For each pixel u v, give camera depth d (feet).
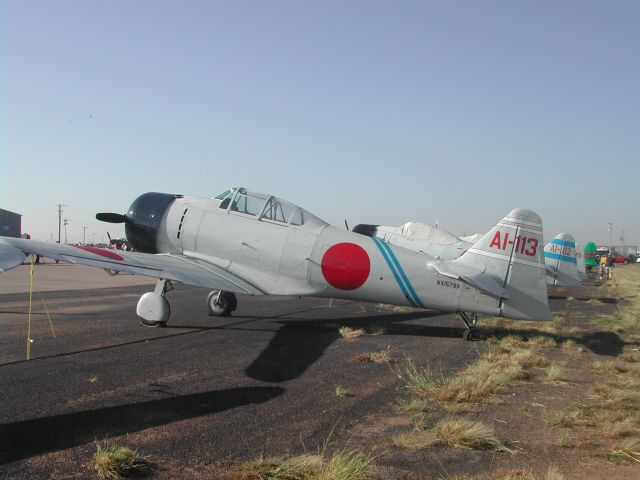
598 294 82.99
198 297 55.98
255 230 34.94
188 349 25.64
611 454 13.21
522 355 25.14
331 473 11.17
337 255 32.83
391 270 32.04
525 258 30.71
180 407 16.14
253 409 16.25
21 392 17.11
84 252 27.40
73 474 11.05
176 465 11.74
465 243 74.84
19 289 61.57
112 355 23.63
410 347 28.37
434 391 18.58
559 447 13.65
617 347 29.91
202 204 37.68
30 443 12.70
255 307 47.01
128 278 97.25
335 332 33.12
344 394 18.25
